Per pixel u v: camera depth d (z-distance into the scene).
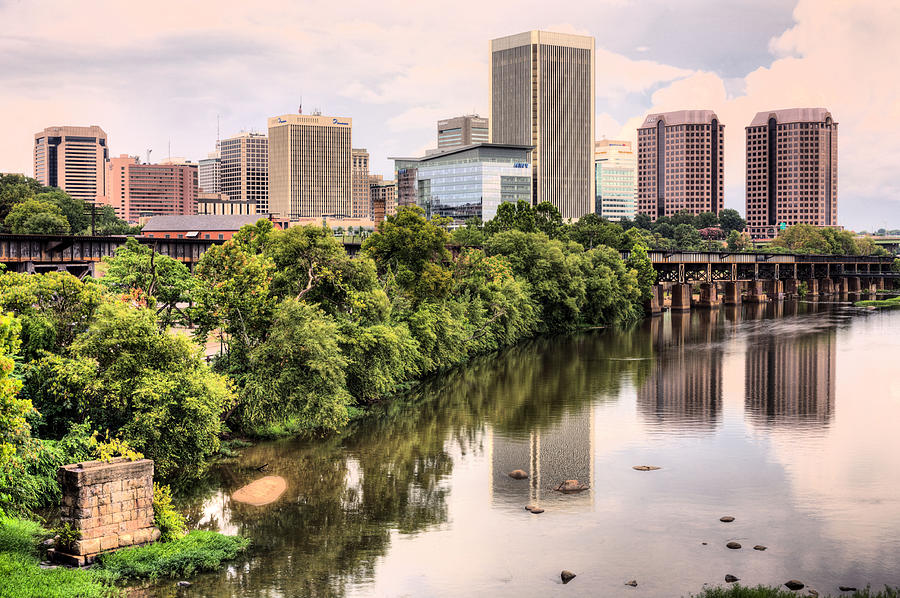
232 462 74.81
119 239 117.56
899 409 97.50
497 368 126.56
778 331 175.75
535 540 57.50
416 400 102.62
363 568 52.88
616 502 65.00
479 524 60.38
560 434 85.81
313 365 80.25
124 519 52.47
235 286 82.56
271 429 84.25
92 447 61.44
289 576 51.56
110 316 65.44
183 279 83.75
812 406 99.31
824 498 65.81
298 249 95.75
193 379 65.81
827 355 139.88
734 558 54.47
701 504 64.50
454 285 137.62
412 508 63.50
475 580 51.22
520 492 67.44
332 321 92.69
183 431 64.69
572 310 172.75
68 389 62.38
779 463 75.44
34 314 65.62
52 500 58.62
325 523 60.41
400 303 114.81
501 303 140.50
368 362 93.88
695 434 85.94
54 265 115.81
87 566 50.16
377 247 120.25
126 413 64.19
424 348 114.50
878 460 76.31
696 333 172.38
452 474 72.06
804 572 52.28
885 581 51.06
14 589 45.22
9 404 47.81
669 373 122.19
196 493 66.44
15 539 51.72
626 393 107.25
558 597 48.94
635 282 193.38
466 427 88.81
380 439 83.44
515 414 95.00
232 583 50.41
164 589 49.09
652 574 51.97
